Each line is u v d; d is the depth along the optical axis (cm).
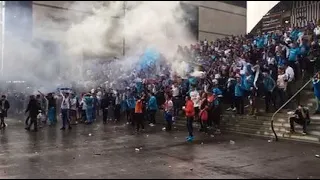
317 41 1524
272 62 1490
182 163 903
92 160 941
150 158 964
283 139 1231
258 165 877
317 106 1285
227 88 1569
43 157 980
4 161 931
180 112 1717
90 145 1169
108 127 1658
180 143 1198
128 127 1653
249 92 1459
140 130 1535
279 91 1405
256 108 1452
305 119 1202
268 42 1789
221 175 786
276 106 1434
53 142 1230
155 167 862
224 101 1611
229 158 958
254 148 1096
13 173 807
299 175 784
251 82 1432
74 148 1116
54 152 1052
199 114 1452
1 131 1517
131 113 1712
